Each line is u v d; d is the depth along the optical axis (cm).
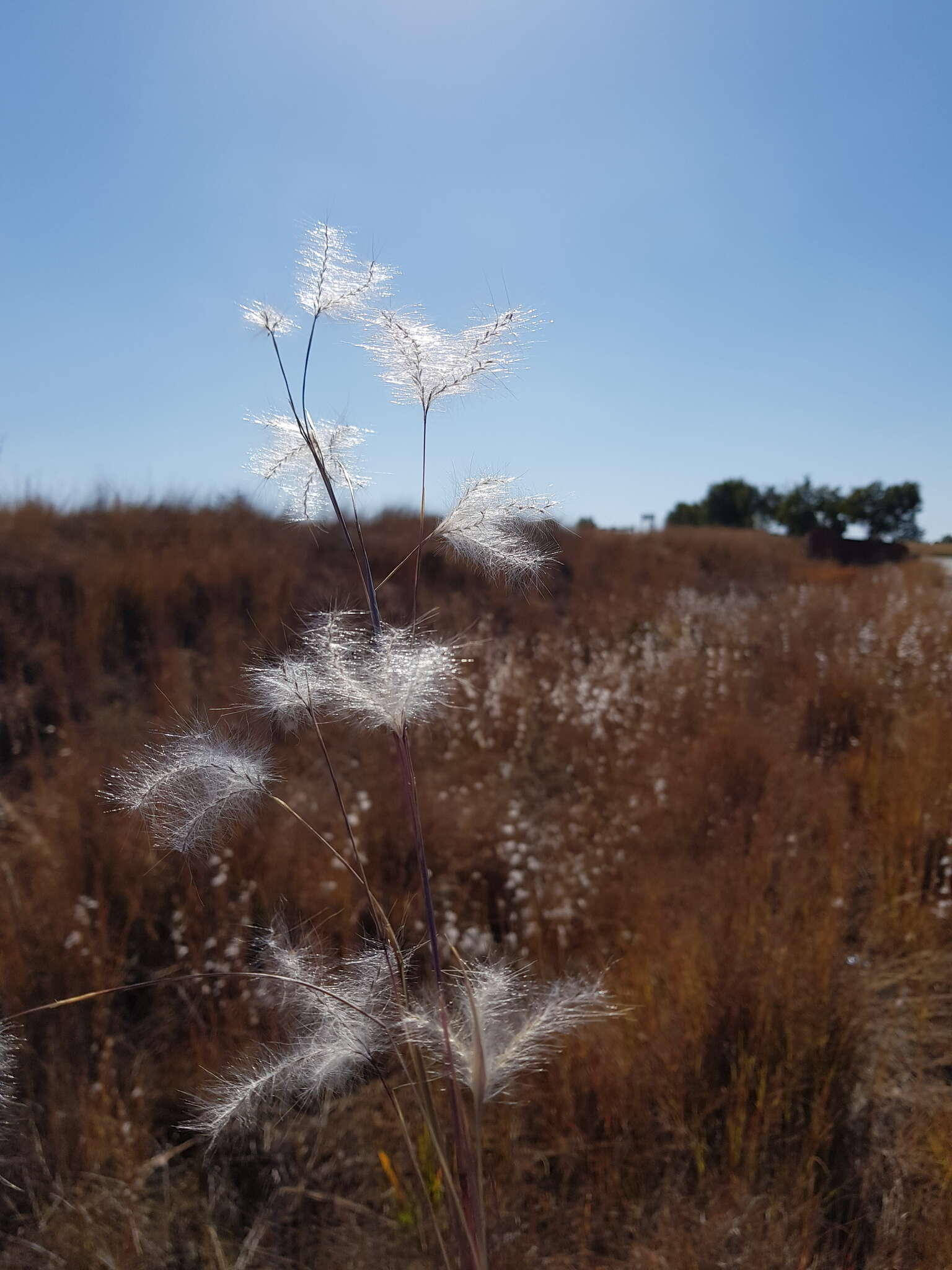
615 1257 197
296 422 115
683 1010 256
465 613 764
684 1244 193
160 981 101
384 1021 116
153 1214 216
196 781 111
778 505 3378
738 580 1277
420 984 228
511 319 111
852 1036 248
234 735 116
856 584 1288
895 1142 229
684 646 732
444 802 406
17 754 467
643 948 288
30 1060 246
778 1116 224
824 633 786
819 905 311
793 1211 203
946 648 717
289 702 108
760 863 340
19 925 293
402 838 368
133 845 325
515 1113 221
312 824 368
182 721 121
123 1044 263
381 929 112
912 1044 264
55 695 529
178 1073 248
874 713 561
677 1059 241
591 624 838
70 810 354
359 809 386
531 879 350
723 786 432
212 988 274
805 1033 240
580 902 321
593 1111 231
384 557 861
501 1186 206
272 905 301
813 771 462
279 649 122
